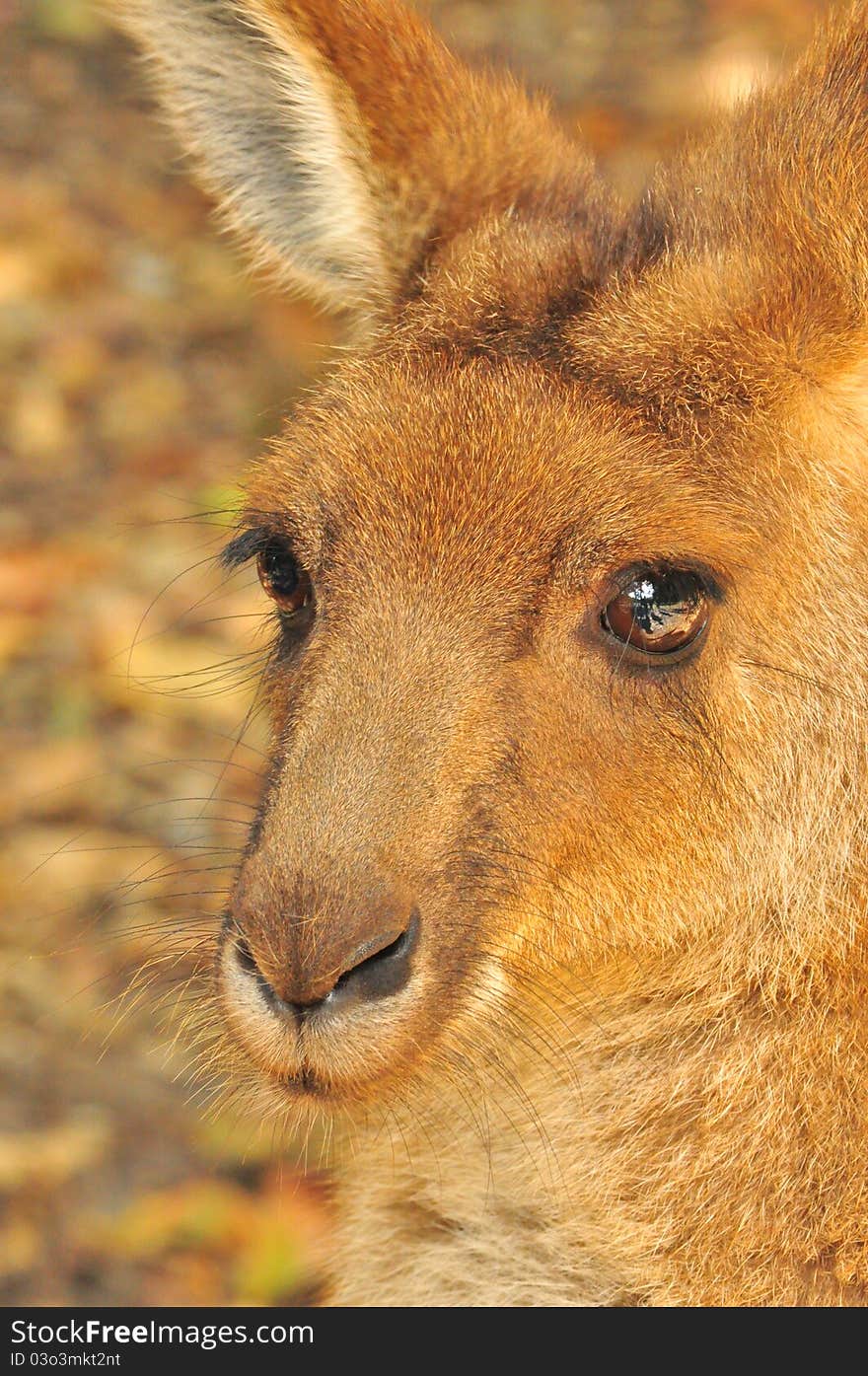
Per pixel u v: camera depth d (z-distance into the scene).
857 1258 6.66
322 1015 6.25
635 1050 7.30
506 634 6.69
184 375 17.42
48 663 14.62
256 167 8.10
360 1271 7.94
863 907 6.87
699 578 6.73
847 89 7.22
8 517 15.80
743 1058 6.99
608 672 6.76
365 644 6.70
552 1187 7.29
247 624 13.34
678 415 6.78
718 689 6.84
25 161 19.66
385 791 6.39
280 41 7.54
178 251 19.08
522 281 7.13
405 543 6.79
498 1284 7.38
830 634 6.89
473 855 6.53
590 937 7.02
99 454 16.56
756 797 6.92
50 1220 10.69
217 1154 11.10
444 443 6.81
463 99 7.83
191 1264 10.57
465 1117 7.53
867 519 6.92
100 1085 11.38
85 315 18.09
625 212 7.52
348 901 6.19
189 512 15.73
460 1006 6.57
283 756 6.80
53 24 21.42
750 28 20.73
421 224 7.62
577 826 6.78
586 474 6.68
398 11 7.91
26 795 13.33
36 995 11.79
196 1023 7.70
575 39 20.95
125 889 12.27
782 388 6.81
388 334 7.51
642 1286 7.05
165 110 8.29
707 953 7.12
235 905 6.44
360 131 7.57
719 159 7.42
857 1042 6.82
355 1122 7.32
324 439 7.19
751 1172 6.86
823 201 6.89
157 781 13.51
